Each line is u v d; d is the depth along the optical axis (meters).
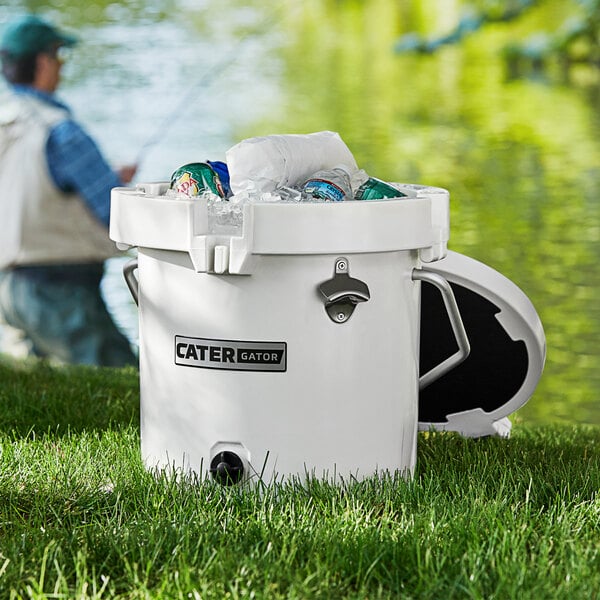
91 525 2.35
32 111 6.46
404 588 2.21
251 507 2.40
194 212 2.38
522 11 7.21
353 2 7.14
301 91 7.07
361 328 2.41
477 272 2.72
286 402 2.41
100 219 6.45
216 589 2.18
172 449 2.47
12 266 6.39
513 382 2.80
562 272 6.59
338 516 2.34
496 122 7.23
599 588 2.19
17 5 6.53
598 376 5.82
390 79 7.25
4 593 2.19
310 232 2.36
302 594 2.18
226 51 6.85
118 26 6.61
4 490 2.48
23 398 3.02
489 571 2.23
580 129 7.14
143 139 6.65
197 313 2.42
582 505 2.41
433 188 2.60
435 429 2.86
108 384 3.29
